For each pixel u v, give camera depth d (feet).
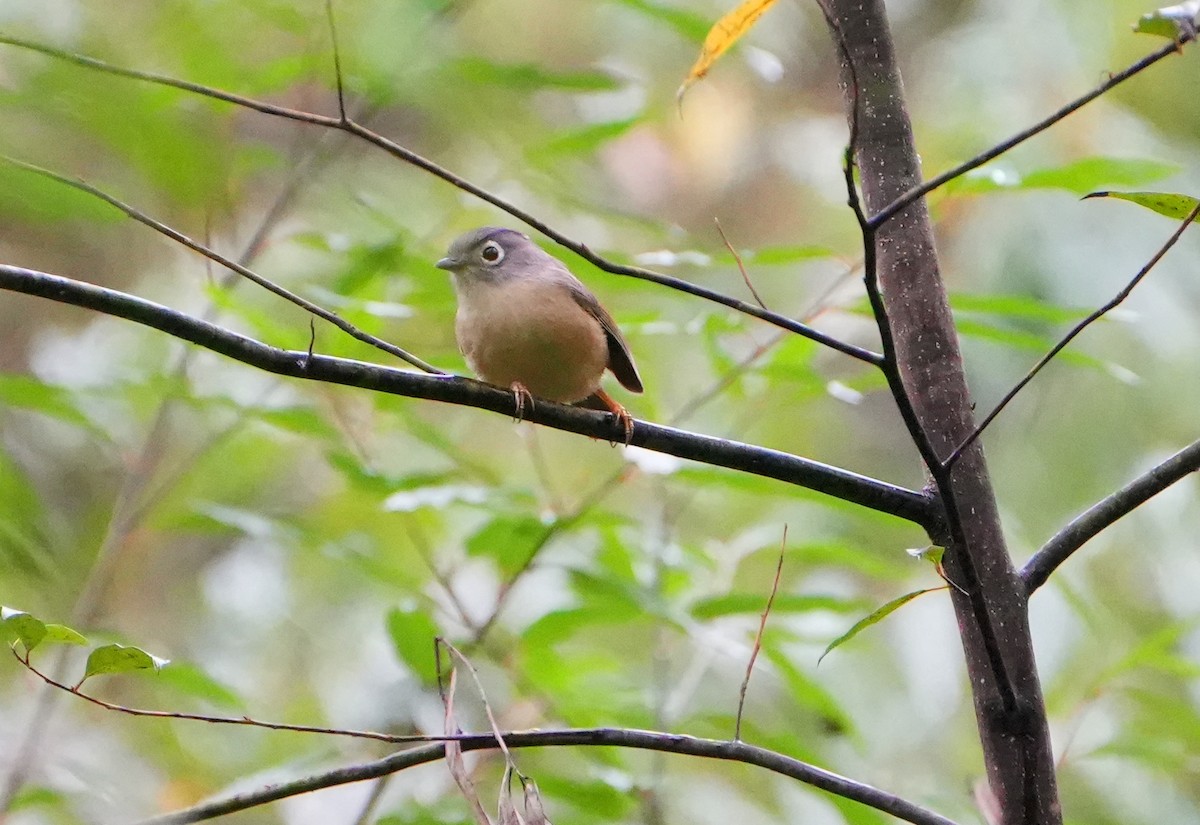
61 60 19.13
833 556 32.14
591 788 26.55
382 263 30.55
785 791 36.27
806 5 57.82
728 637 31.09
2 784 30.50
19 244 34.35
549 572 35.12
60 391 29.07
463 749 18.11
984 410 43.75
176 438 36.70
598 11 49.60
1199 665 30.40
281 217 34.32
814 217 55.21
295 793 18.39
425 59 30.01
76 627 29.01
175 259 37.50
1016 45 47.47
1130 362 42.65
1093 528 19.89
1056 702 36.42
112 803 31.58
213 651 42.34
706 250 33.14
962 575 18.62
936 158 46.19
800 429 49.08
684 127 54.49
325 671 42.04
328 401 31.83
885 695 39.70
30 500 30.25
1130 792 38.32
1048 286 42.32
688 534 40.40
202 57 26.71
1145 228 42.80
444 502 27.53
